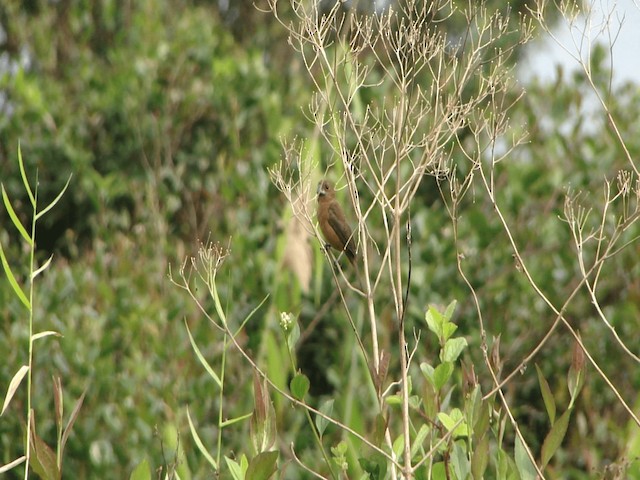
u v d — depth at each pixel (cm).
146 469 612
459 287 1271
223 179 1491
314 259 977
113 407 1170
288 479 1061
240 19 2292
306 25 648
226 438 1161
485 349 609
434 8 694
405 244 1280
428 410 620
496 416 627
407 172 1257
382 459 601
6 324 1263
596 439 1142
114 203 1691
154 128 1673
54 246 1730
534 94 1429
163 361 1222
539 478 581
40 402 1191
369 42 645
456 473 593
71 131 1705
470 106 628
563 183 1338
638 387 1224
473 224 1291
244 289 1268
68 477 1160
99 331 1246
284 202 1385
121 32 1830
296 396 612
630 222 605
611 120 620
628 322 1257
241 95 1675
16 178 1698
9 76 1727
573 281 1295
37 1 2027
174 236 1570
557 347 1278
